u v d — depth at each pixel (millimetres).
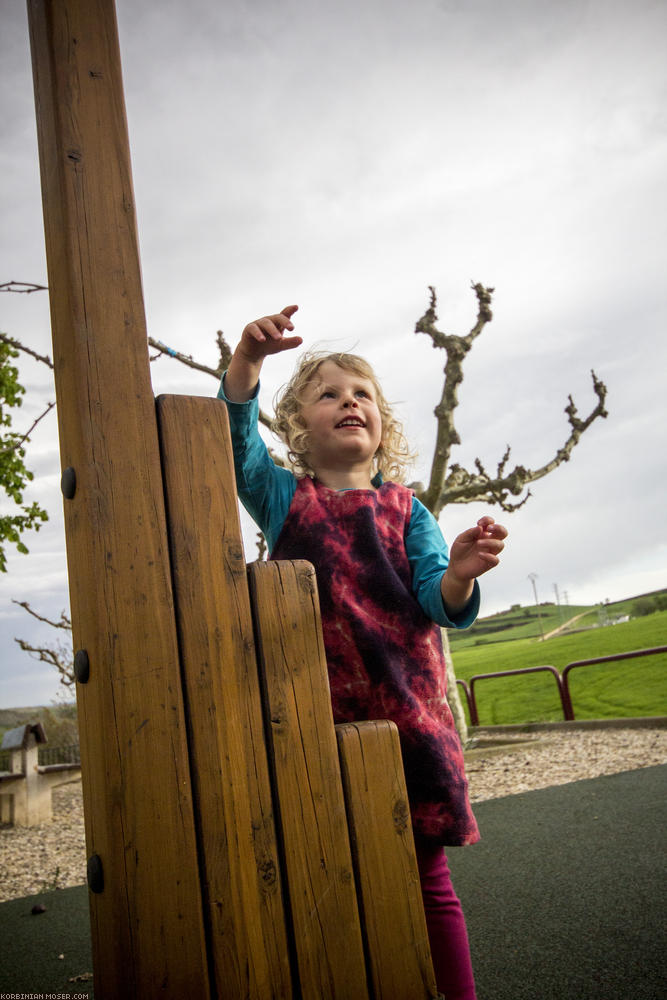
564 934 2027
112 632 855
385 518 1551
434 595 1377
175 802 849
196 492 958
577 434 7762
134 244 994
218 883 854
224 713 908
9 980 2264
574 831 3268
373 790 1009
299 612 1004
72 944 2598
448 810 1277
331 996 899
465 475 7660
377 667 1326
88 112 1003
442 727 1359
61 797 8484
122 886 799
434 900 1297
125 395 935
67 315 950
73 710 11664
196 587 927
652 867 2551
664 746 5613
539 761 5770
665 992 1604
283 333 1326
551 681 13680
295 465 1771
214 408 1000
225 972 833
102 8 1055
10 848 5172
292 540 1476
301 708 973
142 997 784
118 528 889
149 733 851
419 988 973
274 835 915
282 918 894
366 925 955
